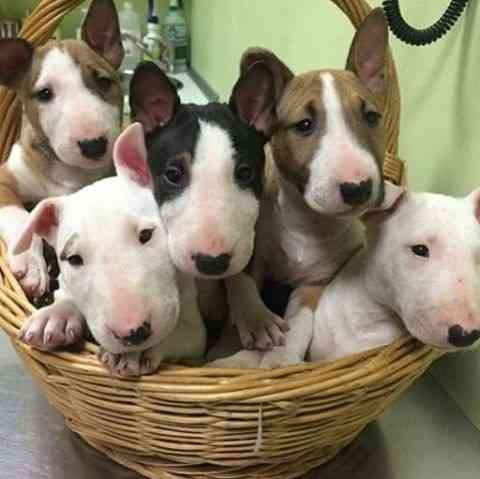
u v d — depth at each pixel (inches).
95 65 23.8
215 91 46.3
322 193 18.3
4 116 25.5
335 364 17.0
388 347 17.7
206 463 18.7
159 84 18.3
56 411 22.4
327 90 19.5
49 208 17.6
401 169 22.0
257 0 38.0
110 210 16.9
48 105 23.2
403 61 25.4
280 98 20.3
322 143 18.9
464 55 21.1
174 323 17.0
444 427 21.8
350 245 22.5
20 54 23.5
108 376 16.9
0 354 24.8
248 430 17.2
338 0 22.0
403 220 18.1
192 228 16.6
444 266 17.1
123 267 16.3
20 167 25.8
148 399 17.0
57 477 20.1
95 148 22.3
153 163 17.9
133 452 19.4
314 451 19.5
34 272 21.5
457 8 20.9
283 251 22.5
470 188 21.1
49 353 17.9
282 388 16.4
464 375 21.9
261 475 19.1
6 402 22.7
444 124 22.5
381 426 21.9
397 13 21.6
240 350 21.0
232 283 21.8
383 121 20.6
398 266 17.9
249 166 17.9
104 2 25.0
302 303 21.9
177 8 51.8
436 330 16.9
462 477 20.3
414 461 20.7
